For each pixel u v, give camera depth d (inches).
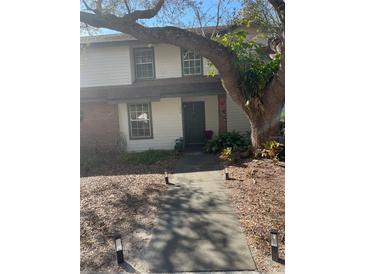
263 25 390.3
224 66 302.0
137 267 130.1
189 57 465.1
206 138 478.6
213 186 248.5
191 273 123.9
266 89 315.3
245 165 309.4
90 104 464.4
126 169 348.5
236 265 127.6
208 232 160.7
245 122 458.9
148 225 174.2
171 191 240.7
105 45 449.4
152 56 468.4
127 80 459.2
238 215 182.4
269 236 152.6
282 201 201.5
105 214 192.7
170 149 468.4
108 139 464.1
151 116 470.0
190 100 492.7
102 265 132.4
